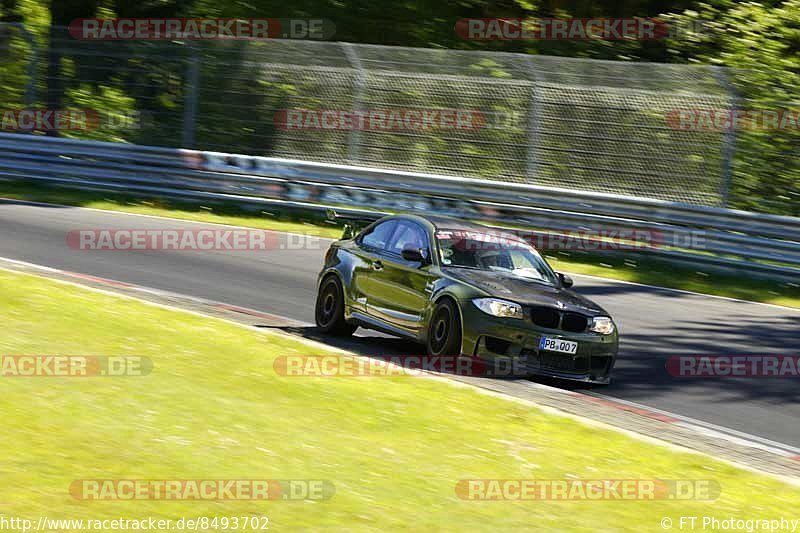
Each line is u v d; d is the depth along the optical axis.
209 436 24.39
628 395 35.16
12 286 38.72
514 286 36.59
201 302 43.69
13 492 19.64
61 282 41.62
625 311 51.06
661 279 61.84
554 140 75.44
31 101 86.88
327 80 82.06
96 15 102.69
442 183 71.69
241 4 111.25
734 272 63.03
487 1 109.44
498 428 28.11
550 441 27.53
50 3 103.75
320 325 41.38
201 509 20.02
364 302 39.69
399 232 40.34
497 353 34.84
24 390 25.92
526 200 69.62
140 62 85.75
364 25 110.31
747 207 70.50
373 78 80.44
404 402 29.47
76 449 22.39
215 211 75.44
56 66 86.88
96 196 77.50
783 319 51.81
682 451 27.84
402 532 20.14
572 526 21.66
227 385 28.98
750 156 70.75
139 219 68.56
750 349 43.91
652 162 72.62
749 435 31.05
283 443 24.66
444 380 32.47
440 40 109.50
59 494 19.86
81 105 86.38
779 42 98.12
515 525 21.33
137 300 39.88
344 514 20.62
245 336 35.53
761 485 25.69
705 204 71.00
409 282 37.84
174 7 106.81
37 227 60.84
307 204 74.38
